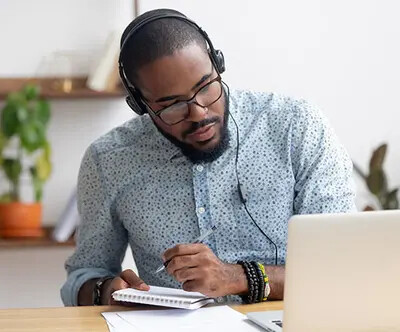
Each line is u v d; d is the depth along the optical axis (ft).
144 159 8.27
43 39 12.42
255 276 7.19
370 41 12.87
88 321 6.68
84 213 8.56
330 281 5.44
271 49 12.72
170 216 8.17
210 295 7.00
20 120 11.64
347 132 12.91
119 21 12.53
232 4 12.63
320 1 12.77
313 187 7.99
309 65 12.80
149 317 6.69
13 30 12.38
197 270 6.96
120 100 12.60
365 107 12.91
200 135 7.50
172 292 7.25
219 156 8.03
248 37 12.67
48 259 12.59
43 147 11.80
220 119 7.54
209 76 7.32
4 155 12.37
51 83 12.32
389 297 5.48
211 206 8.10
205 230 8.09
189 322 6.49
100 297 7.77
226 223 8.10
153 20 7.39
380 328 5.53
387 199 12.04
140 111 7.76
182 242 8.16
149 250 8.29
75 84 12.38
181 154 8.14
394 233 5.41
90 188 8.44
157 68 7.22
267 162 8.11
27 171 12.32
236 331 6.20
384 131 12.96
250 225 8.12
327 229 5.39
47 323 6.63
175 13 7.51
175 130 7.54
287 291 5.47
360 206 12.85
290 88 12.78
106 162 8.35
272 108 8.24
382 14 12.87
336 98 12.85
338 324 5.50
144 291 7.22
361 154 12.93
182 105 7.32
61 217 11.99
